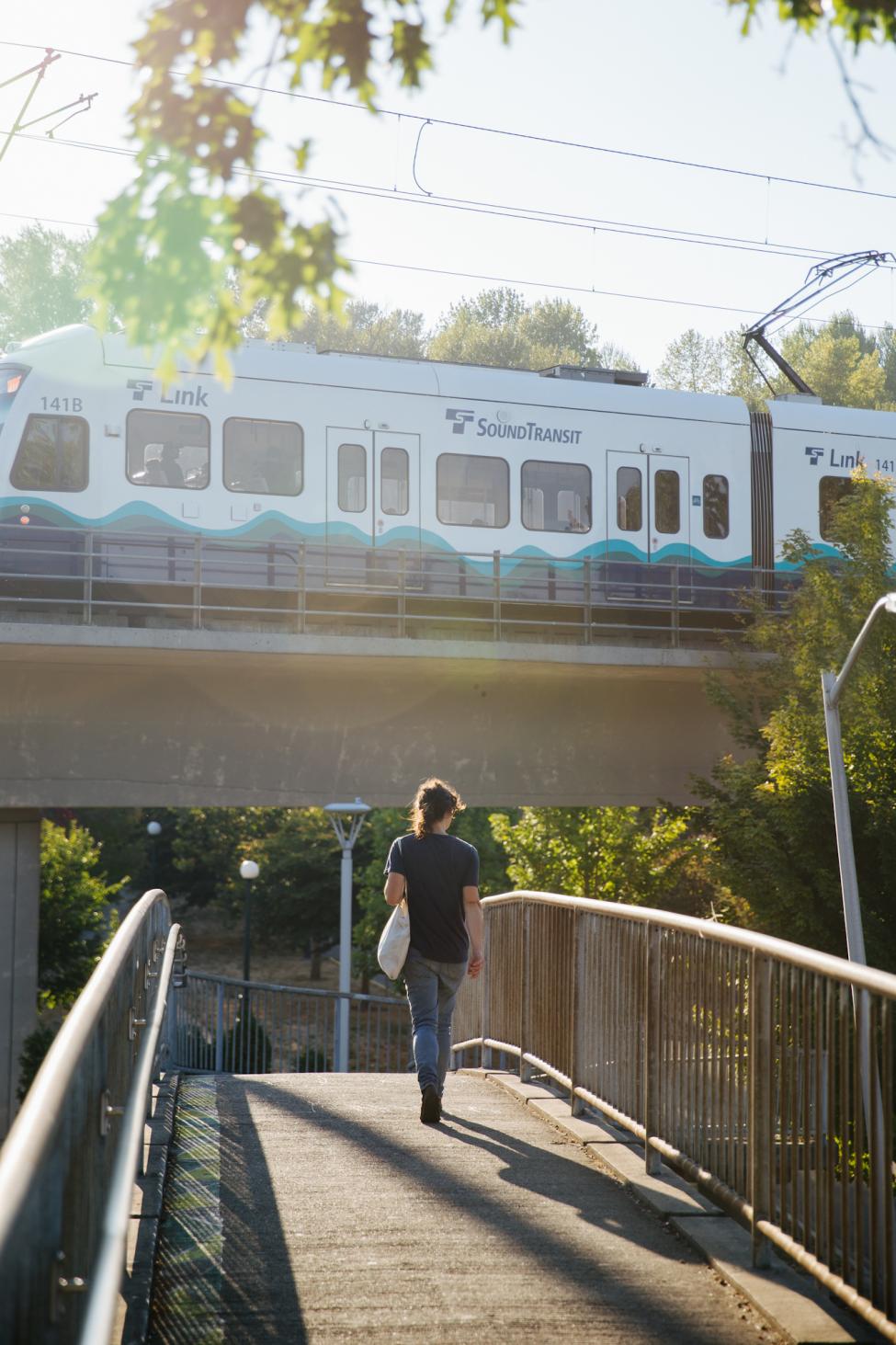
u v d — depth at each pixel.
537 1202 5.75
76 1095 3.27
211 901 55.50
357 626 20.77
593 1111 7.49
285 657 20.06
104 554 18.80
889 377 81.50
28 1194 2.21
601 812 27.23
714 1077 5.40
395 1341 4.14
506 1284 4.68
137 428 19.05
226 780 21.47
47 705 20.56
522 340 80.75
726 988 5.33
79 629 18.58
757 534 22.89
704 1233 5.19
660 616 22.69
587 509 21.66
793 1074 4.68
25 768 20.44
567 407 21.64
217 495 19.36
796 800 18.00
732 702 21.39
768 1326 4.32
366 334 81.81
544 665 21.56
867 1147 4.13
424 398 20.64
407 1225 5.35
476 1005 10.47
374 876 35.97
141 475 19.03
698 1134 5.57
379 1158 6.48
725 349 81.19
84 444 18.83
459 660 20.77
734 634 22.88
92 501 18.81
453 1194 5.83
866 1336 4.14
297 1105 7.93
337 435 20.06
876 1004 4.09
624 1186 6.03
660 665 21.97
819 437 23.45
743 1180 5.09
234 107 4.36
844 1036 4.30
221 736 21.47
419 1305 4.47
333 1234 5.21
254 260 4.44
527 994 8.65
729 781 19.33
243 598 20.06
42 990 34.38
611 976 6.88
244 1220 5.39
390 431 20.38
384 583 20.25
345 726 22.22
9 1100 20.77
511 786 23.22
